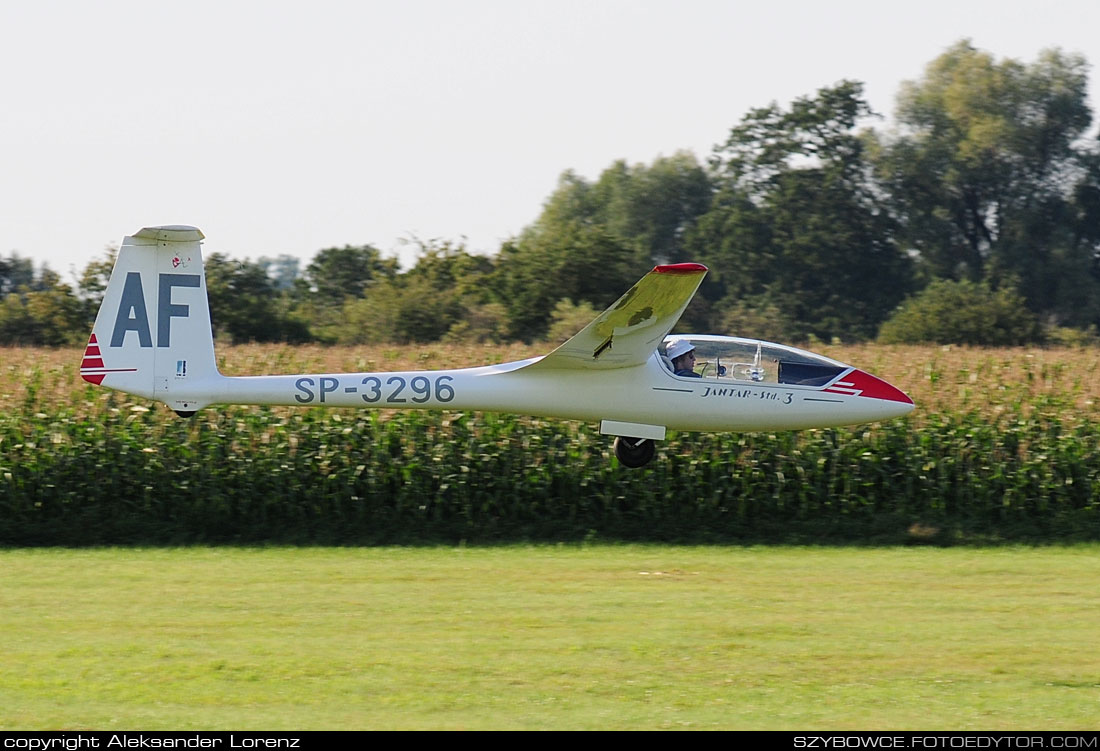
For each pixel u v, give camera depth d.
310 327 147.50
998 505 57.66
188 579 42.94
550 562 47.44
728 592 40.72
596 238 156.25
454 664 30.52
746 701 27.80
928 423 59.06
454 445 57.78
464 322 143.75
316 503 57.34
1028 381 66.00
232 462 56.72
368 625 35.03
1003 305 174.88
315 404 45.66
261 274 155.25
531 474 57.47
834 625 35.31
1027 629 34.97
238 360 74.56
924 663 31.00
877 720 26.50
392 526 56.12
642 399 46.53
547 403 46.38
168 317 44.41
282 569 45.34
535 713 26.70
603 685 28.89
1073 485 58.50
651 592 40.62
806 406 47.16
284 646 32.31
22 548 51.44
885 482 58.34
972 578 43.88
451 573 44.47
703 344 47.53
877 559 48.66
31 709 26.53
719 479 57.62
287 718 26.08
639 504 57.25
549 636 33.69
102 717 26.00
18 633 33.81
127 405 58.69
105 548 51.47
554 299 148.62
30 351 79.25
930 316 173.62
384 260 164.50
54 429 56.44
